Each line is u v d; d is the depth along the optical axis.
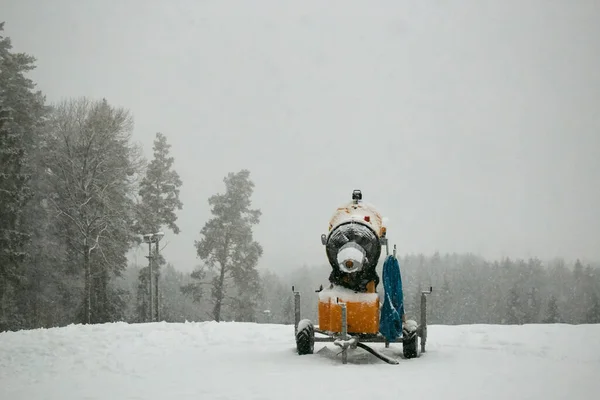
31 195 37.03
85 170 40.78
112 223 40.56
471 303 96.50
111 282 46.91
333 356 11.71
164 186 50.97
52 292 43.25
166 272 107.88
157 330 15.64
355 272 11.77
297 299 12.53
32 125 42.69
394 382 9.14
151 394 8.74
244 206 51.94
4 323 36.81
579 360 10.85
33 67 44.53
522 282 114.44
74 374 10.60
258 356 11.89
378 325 11.52
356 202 12.74
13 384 9.92
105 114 42.22
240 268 50.41
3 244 35.00
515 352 11.78
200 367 10.81
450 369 10.14
